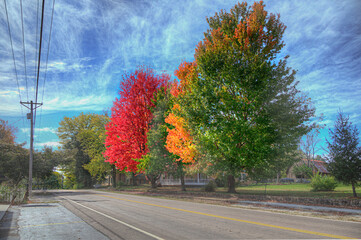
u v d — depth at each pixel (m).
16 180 32.22
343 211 11.32
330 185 22.62
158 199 20.45
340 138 16.44
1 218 10.63
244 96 17.36
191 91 19.45
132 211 12.48
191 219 9.79
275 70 17.81
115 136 28.84
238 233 7.17
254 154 16.58
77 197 23.23
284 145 17.48
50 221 10.10
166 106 26.56
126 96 28.86
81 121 57.56
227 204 15.62
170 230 7.71
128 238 6.80
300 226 8.20
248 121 17.64
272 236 6.77
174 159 25.31
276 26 18.02
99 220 9.89
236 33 17.55
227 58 17.52
